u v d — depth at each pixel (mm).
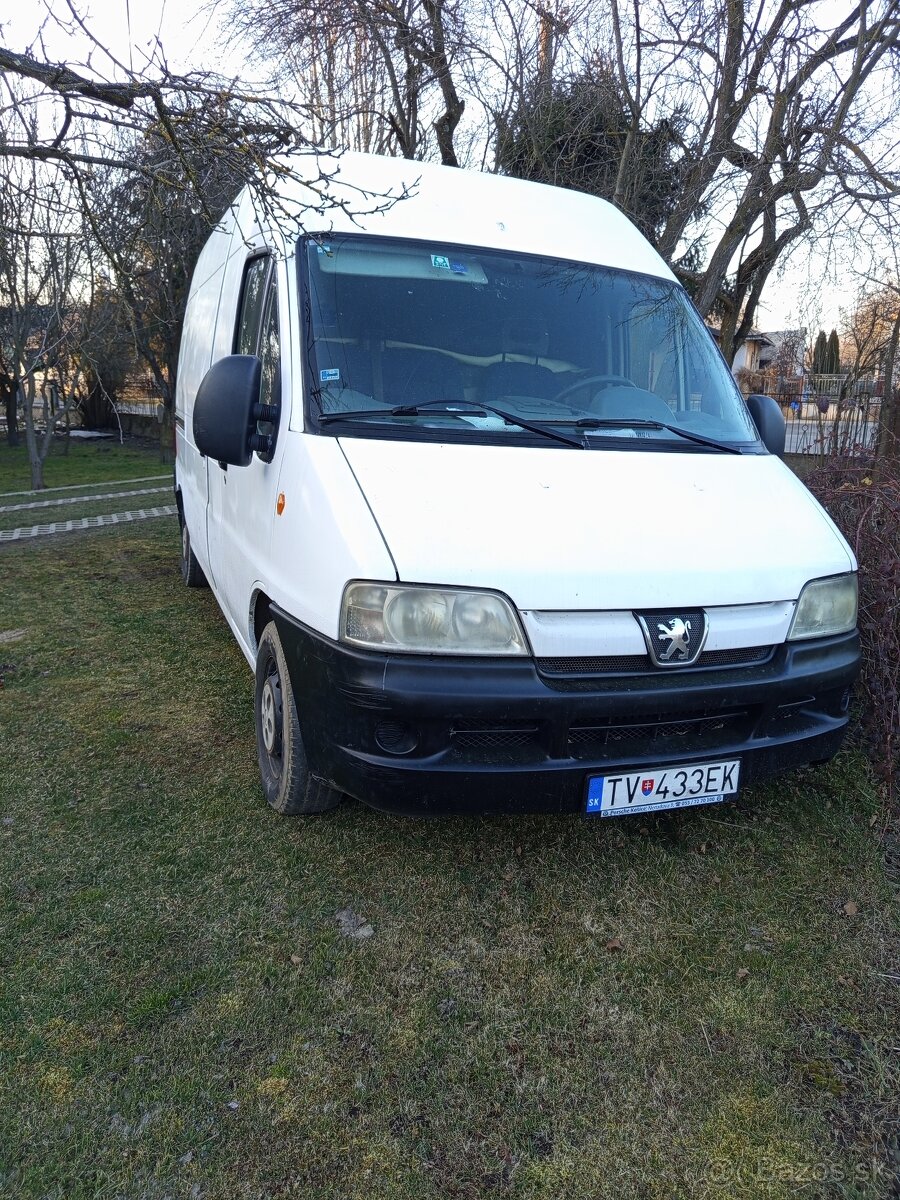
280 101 3295
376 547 2576
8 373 19922
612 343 3754
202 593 7066
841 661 3010
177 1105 2139
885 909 2938
